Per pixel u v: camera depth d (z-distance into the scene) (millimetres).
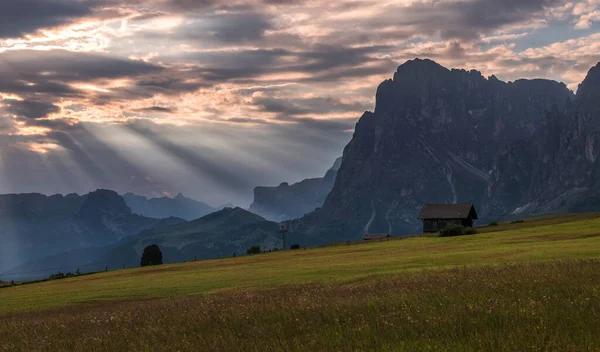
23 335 25578
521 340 13648
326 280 47250
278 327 19500
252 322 21703
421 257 65250
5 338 25141
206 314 26156
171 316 27250
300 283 46719
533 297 20312
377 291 28781
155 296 51156
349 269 58625
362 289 31531
